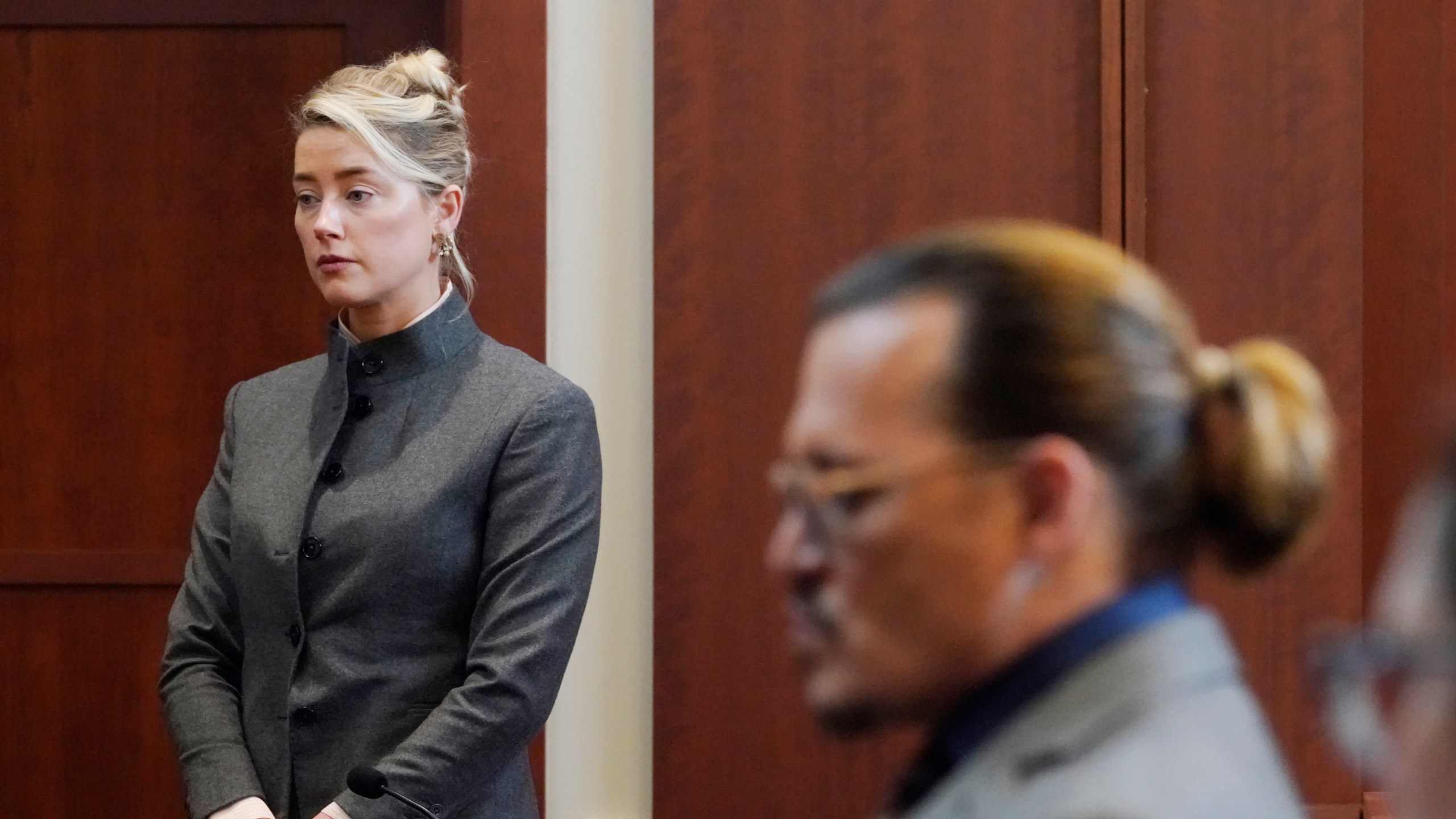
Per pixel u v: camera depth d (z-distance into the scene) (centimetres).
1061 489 235
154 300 1008
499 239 922
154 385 1009
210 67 1005
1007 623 238
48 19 1001
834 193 933
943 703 245
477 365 638
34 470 1012
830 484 244
